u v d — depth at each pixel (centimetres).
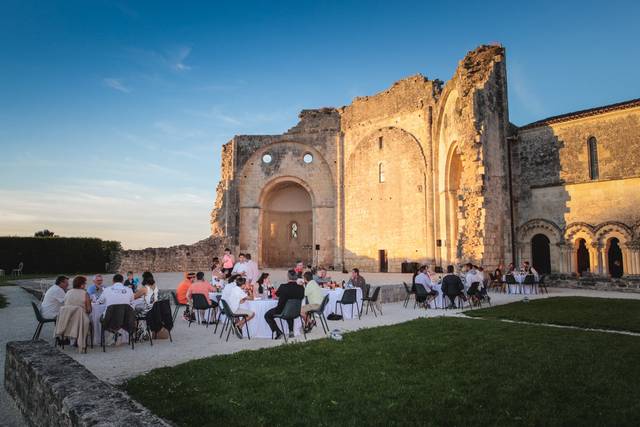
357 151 3834
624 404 564
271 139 4188
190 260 3784
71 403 432
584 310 1387
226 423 519
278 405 573
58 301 1048
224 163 4388
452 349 859
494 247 2286
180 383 662
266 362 784
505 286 2155
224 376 701
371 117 3759
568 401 578
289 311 1041
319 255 3956
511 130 2841
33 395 566
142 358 878
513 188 2712
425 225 3262
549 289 2258
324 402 582
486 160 2338
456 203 3011
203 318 1356
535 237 2655
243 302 1115
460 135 2491
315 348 887
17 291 2259
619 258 2502
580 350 841
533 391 615
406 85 3512
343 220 3897
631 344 894
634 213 2286
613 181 2366
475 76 2466
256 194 4184
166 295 1744
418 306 1675
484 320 1230
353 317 1405
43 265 3859
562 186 2536
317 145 4081
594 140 2461
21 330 1223
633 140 2319
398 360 786
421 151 3341
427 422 517
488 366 737
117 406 426
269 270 3816
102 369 793
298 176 4103
